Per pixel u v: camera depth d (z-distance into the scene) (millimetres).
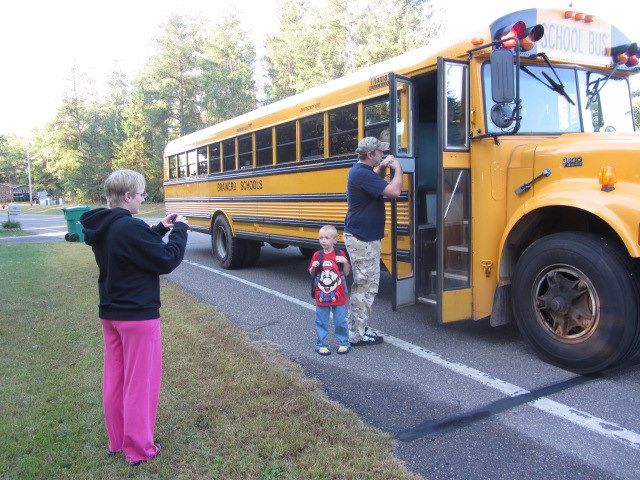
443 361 4668
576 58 5188
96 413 3707
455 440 3311
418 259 5426
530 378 4215
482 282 4895
